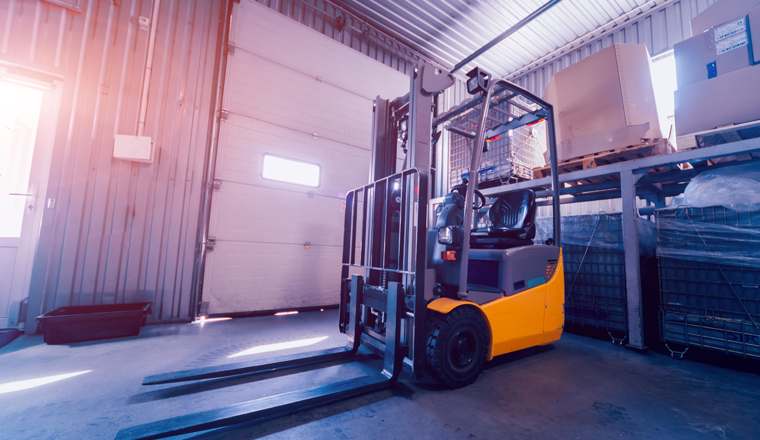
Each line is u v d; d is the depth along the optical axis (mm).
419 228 2238
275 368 2539
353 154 5953
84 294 3668
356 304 2871
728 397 2266
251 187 4832
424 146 2539
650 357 3182
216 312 4445
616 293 3809
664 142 3346
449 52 7172
